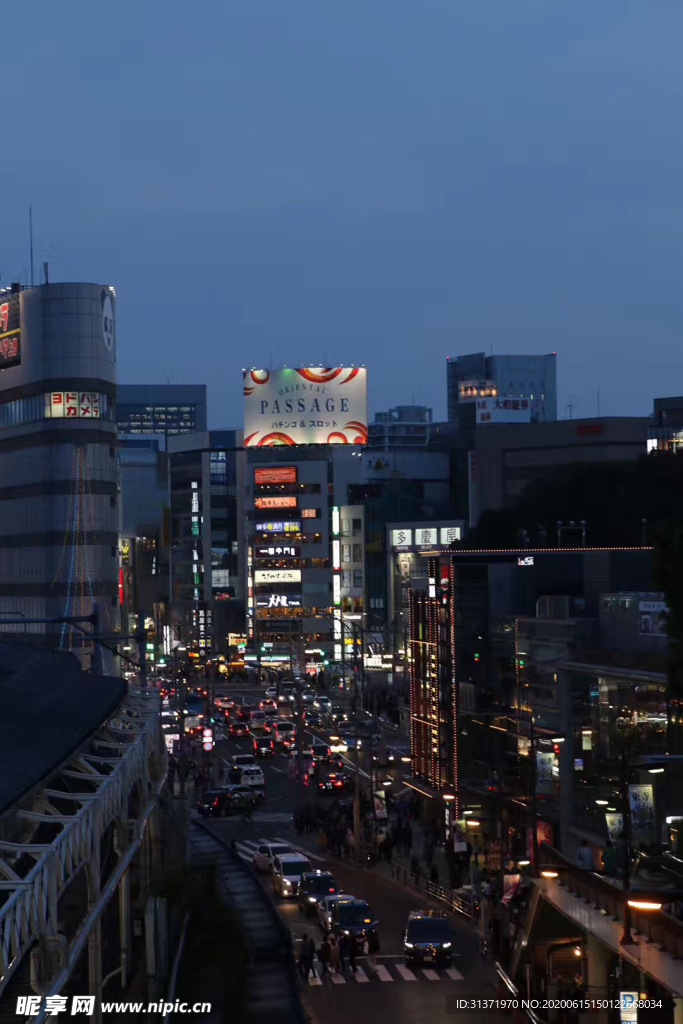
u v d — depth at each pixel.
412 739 90.44
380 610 197.75
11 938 20.88
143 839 42.47
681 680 39.88
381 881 67.00
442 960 50.00
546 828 64.31
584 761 62.41
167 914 41.38
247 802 88.00
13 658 49.56
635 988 39.69
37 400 162.50
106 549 162.88
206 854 58.09
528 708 69.75
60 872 23.66
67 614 158.25
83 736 31.28
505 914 51.28
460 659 78.25
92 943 27.70
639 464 145.62
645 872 36.59
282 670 183.38
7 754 27.12
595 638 66.19
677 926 32.91
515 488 199.12
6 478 170.12
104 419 162.75
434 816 83.81
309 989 47.34
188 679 186.88
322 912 56.59
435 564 83.81
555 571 79.94
